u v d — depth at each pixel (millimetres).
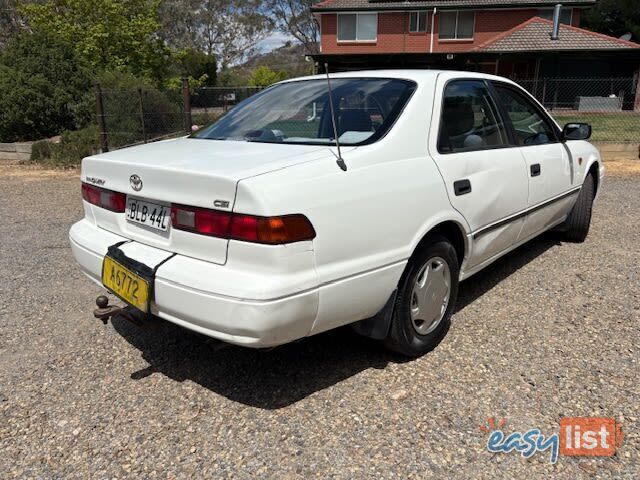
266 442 2316
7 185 8984
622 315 3443
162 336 3311
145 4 18172
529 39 24141
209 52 52625
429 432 2354
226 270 2193
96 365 2973
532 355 2969
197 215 2256
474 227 3143
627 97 24172
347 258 2354
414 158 2736
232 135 3109
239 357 3039
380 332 2689
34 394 2699
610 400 2551
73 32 16500
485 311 3555
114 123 11133
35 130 13664
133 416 2516
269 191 2104
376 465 2168
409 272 2723
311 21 48469
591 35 23875
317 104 3053
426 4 26500
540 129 4172
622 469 2131
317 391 2682
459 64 25109
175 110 12164
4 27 32312
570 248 4902
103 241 2775
